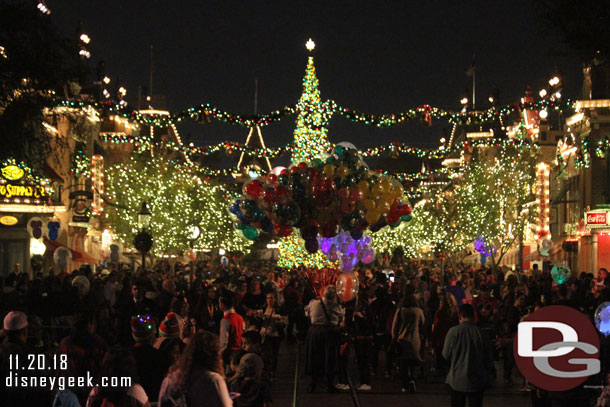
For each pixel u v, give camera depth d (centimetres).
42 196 3238
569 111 5378
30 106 1588
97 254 4631
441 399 1521
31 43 1568
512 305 1716
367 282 2848
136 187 5075
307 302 2580
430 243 6050
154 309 1766
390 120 2595
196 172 5831
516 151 4875
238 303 1934
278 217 1689
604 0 1437
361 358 1661
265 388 957
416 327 1605
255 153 3641
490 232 4847
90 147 4947
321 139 3666
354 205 1709
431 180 4634
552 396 1076
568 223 4703
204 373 661
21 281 2350
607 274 2516
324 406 1444
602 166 4131
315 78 3662
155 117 2477
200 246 6122
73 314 1984
